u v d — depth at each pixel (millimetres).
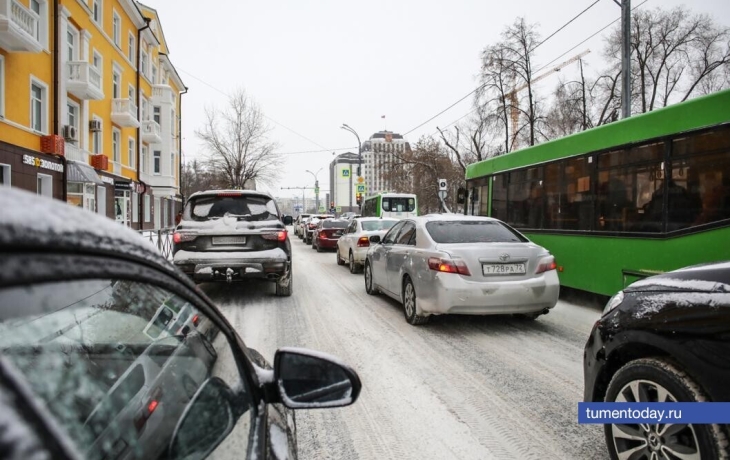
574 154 8195
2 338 811
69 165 20453
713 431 2139
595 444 3174
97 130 24266
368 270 9148
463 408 3762
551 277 6027
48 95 19906
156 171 38438
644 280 2814
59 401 944
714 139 5707
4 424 558
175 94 46625
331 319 6902
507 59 26469
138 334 1332
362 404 3846
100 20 25469
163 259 1328
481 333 6121
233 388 1556
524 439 3248
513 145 30594
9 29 15516
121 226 1121
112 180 26438
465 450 3109
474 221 6859
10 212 684
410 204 24047
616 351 2695
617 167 7199
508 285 5809
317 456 3049
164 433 1242
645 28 26172
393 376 4496
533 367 4770
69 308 1030
